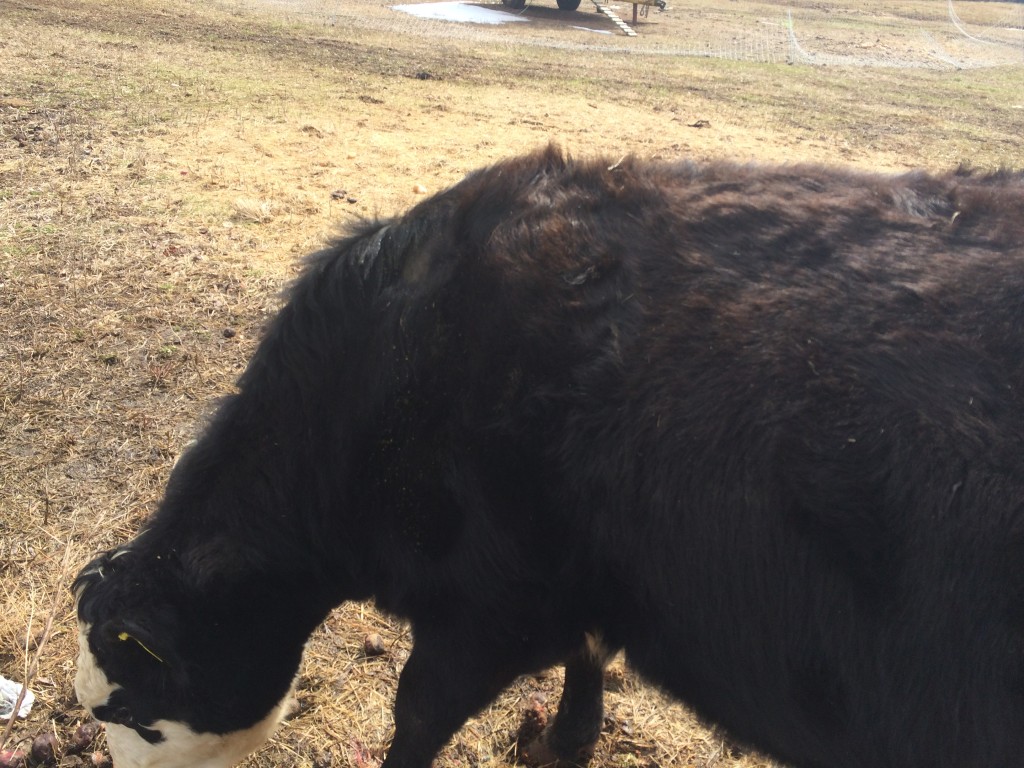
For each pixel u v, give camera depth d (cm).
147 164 786
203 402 461
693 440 185
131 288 567
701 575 190
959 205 198
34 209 670
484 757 306
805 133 1087
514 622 222
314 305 229
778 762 220
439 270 217
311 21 1738
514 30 1875
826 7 2733
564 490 200
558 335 199
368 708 317
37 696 308
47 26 1376
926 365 173
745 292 191
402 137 933
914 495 168
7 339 500
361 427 221
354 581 245
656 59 1638
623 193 215
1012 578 162
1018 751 167
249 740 248
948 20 2573
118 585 228
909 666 173
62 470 407
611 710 324
